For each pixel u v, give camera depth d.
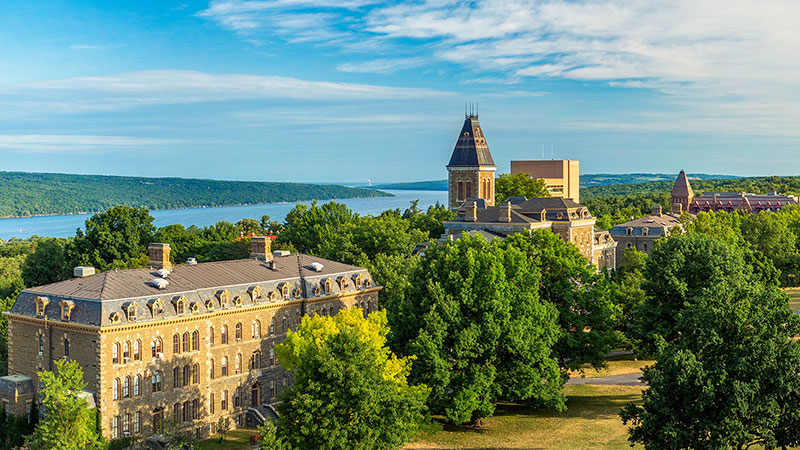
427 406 95.56
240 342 105.19
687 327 84.25
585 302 113.50
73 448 78.19
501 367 101.31
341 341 80.44
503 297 101.31
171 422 94.62
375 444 78.56
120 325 91.44
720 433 72.62
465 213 170.25
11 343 99.69
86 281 98.88
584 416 104.44
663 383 76.50
